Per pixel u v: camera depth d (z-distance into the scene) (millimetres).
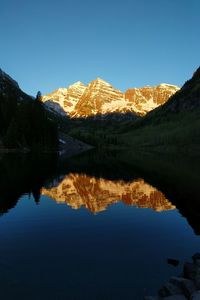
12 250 23406
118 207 38531
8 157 122062
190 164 104688
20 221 31812
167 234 27922
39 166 87625
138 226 30484
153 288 17562
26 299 16375
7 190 48844
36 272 19484
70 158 133500
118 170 82312
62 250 23422
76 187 52750
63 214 34844
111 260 21500
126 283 18109
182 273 19062
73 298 16484
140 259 21797
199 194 47062
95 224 30969
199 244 25297
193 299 14281
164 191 49312
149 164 105188
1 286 17703
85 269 20016
